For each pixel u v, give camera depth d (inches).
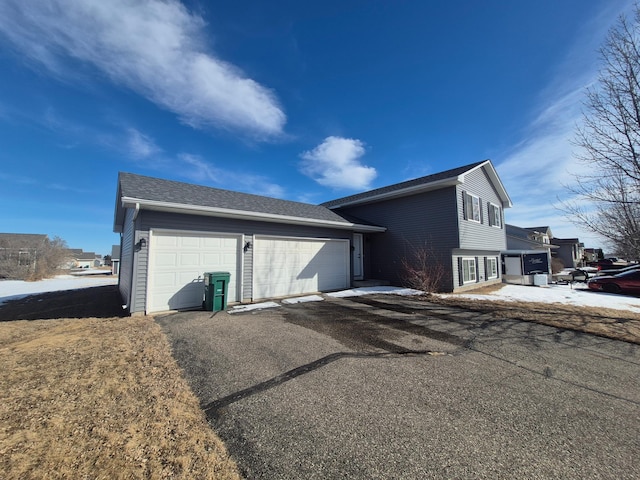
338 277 473.1
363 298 385.7
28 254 1117.7
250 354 168.9
